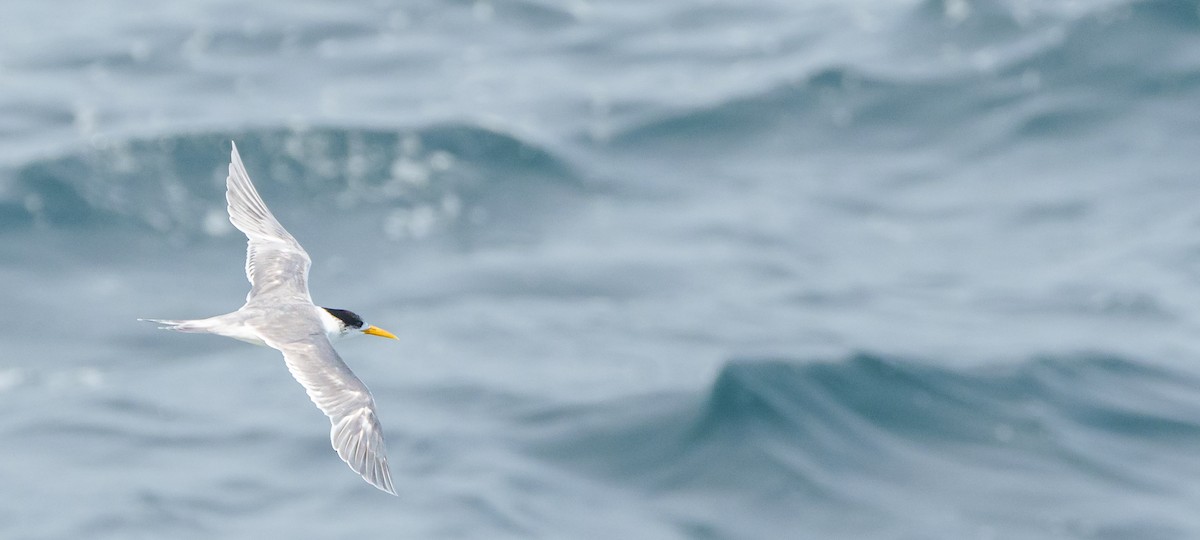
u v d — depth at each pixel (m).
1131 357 35.75
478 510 29.27
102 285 39.25
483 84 49.72
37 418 32.50
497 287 39.47
